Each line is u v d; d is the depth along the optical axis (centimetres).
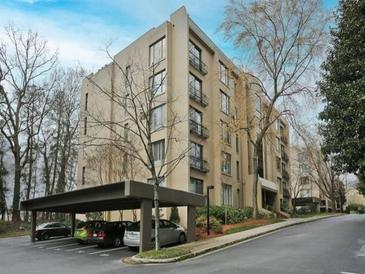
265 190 4238
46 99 4272
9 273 1360
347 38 1850
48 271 1378
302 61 2883
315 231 2211
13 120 3700
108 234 2170
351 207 6906
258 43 2953
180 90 2981
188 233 2108
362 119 1709
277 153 4869
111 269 1376
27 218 4362
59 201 2325
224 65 3666
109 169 3034
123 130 3145
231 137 3659
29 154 4384
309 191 6975
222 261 1395
